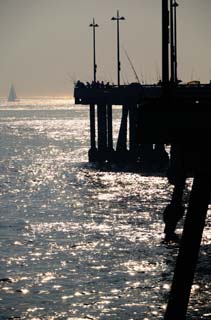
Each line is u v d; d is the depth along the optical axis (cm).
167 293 9244
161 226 13025
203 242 11425
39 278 9944
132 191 17525
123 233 12525
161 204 15475
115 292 9325
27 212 15038
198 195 5128
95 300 9050
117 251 11256
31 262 10756
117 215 14275
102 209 15062
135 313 8600
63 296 9238
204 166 5153
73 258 10919
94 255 11038
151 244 11644
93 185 19025
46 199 16900
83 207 15438
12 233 12775
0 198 17288
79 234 12562
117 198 16538
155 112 5194
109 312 8675
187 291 5075
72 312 8700
